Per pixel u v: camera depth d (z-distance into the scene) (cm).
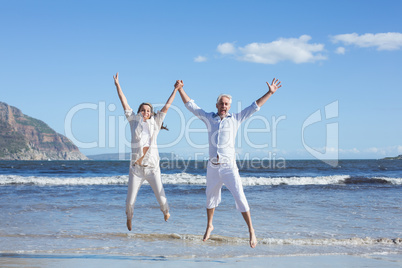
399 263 433
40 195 1202
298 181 1891
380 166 5300
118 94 466
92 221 743
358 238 590
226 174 444
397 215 827
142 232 641
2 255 471
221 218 779
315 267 409
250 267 406
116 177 1961
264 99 452
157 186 457
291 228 678
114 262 429
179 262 434
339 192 1348
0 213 830
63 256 467
